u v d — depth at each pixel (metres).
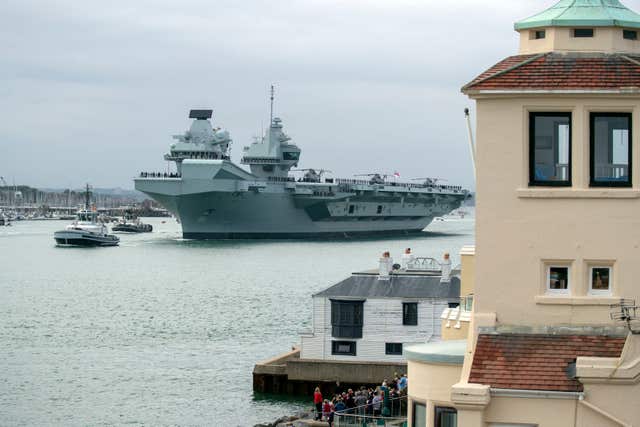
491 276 20.53
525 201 20.39
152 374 73.94
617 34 21.14
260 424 54.53
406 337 66.12
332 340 67.00
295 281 158.38
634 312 19.77
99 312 116.88
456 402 18.89
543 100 20.34
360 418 44.38
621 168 20.33
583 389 18.80
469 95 20.56
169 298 133.38
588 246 20.20
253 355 82.94
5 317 111.88
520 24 21.67
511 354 19.78
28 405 63.00
